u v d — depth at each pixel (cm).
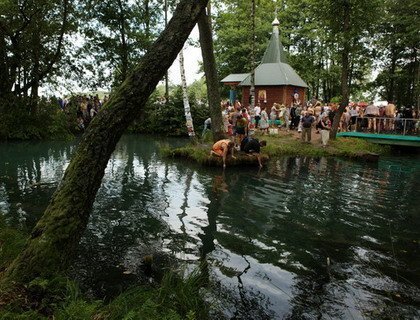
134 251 616
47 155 1703
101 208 870
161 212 852
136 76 402
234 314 439
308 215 862
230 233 725
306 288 510
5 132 1825
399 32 2992
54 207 379
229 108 2212
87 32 1909
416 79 3136
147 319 338
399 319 440
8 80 1371
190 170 1407
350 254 637
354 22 2006
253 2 1684
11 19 1354
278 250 645
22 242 505
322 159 1773
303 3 3569
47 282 335
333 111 2370
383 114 2336
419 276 557
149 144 2278
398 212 912
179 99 2866
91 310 322
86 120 2512
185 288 457
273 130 2258
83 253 600
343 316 444
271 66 3036
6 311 295
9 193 970
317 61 3756
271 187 1145
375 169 1574
